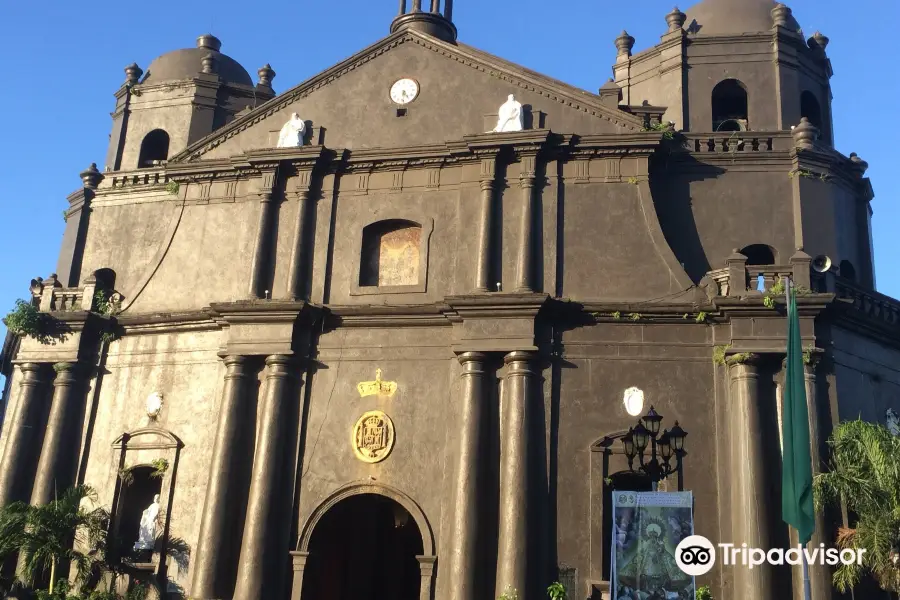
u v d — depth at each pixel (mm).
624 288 24000
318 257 25984
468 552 21938
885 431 19641
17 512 23422
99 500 25703
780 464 21625
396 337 24781
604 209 24781
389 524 30328
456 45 27391
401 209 25953
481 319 23656
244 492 24156
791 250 25188
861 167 27250
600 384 23203
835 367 22828
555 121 26000
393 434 23953
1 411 32281
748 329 22469
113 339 27234
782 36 28922
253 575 22938
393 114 27109
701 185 25703
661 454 18734
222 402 24656
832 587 20422
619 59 30859
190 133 31000
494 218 24953
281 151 26547
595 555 21891
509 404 23000
